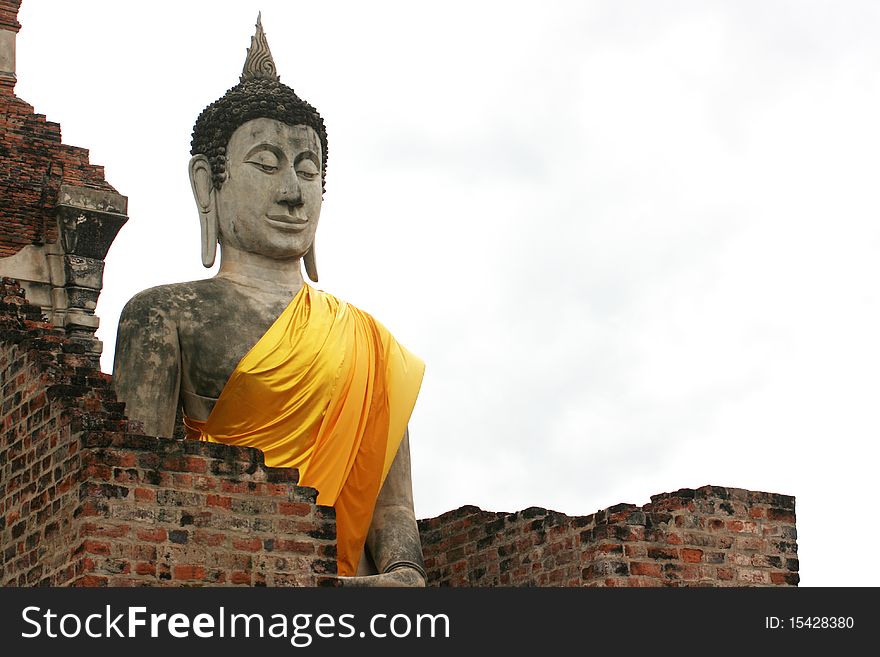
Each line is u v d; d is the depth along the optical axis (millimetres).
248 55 31125
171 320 28469
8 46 35531
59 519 24438
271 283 29641
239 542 24500
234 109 30047
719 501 27906
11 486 25562
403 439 29703
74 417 24578
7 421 25938
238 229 29719
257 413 28375
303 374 28625
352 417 28828
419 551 28766
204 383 28438
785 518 28203
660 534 27469
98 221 34938
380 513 29156
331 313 29562
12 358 26125
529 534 28953
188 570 24156
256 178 29719
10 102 35188
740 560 27766
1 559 25500
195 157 30203
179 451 24453
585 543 27703
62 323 34531
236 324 28734
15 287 26844
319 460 28438
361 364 29219
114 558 23844
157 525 24125
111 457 24125
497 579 29438
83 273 34719
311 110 30375
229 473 24641
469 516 30297
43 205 34844
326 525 25031
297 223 29781
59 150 35281
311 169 30094
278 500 24828
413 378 29781
